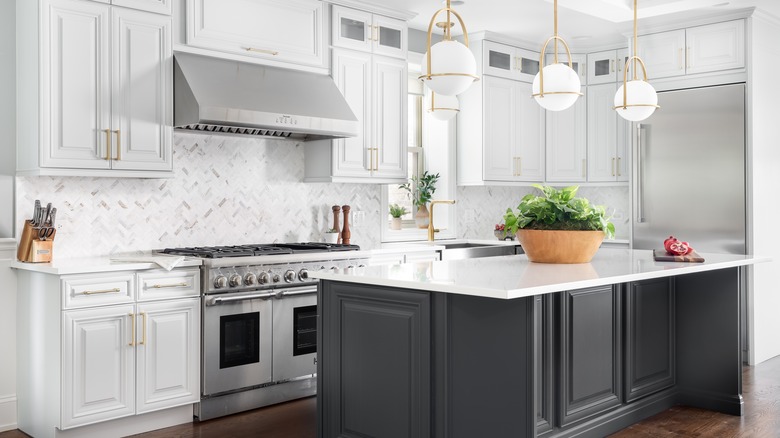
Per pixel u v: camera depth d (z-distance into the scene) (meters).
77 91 3.75
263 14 4.53
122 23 3.90
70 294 3.51
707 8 5.40
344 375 3.39
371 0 5.12
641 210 5.99
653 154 5.91
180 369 3.92
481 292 2.66
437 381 3.07
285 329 4.38
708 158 5.61
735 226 5.48
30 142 3.75
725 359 4.20
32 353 3.78
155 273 3.81
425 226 6.29
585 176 6.64
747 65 5.41
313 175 5.16
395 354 3.18
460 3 5.23
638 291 3.90
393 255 5.05
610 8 5.23
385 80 5.29
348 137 4.92
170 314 3.88
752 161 5.40
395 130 5.36
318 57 4.84
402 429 3.15
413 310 3.12
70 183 4.11
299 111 4.39
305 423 4.02
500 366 2.89
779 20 5.70
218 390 4.07
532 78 6.52
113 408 3.67
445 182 6.36
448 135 6.31
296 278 4.39
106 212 4.26
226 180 4.82
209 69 4.20
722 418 4.09
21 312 3.88
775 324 5.78
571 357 3.32
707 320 4.27
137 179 4.39
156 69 4.04
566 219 3.70
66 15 3.71
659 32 5.90
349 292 3.36
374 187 5.79
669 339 4.29
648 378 4.05
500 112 6.24
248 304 4.19
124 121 3.91
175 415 3.97
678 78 5.79
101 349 3.62
